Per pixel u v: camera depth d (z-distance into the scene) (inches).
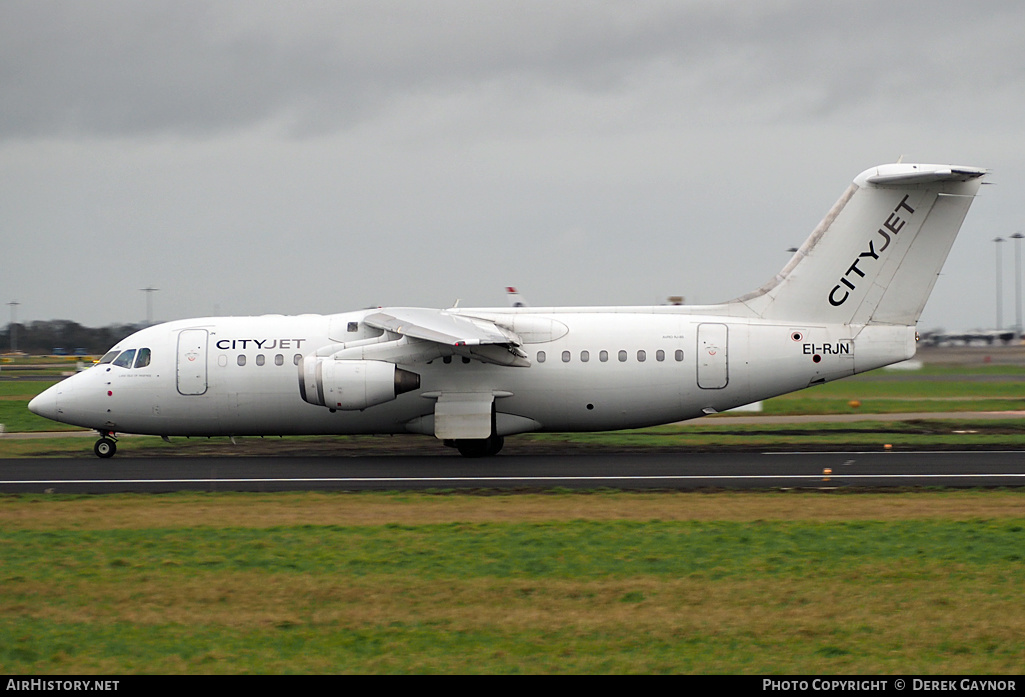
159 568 2026.3
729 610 1738.4
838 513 2541.8
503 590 1859.0
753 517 2497.5
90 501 2817.4
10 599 1824.6
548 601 1793.8
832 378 3782.0
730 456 3661.4
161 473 3383.4
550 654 1530.5
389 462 3641.7
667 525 2397.9
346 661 1503.4
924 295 3737.7
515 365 3757.4
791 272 3796.8
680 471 3289.9
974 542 2194.9
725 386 3767.2
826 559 2062.0
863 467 3334.2
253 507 2701.8
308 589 1873.8
